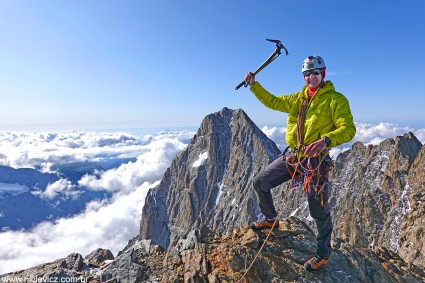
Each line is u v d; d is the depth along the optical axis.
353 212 46.59
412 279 3.62
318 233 2.77
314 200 2.54
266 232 3.36
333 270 3.21
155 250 3.66
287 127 2.80
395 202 43.59
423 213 26.80
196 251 3.22
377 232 42.12
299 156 2.56
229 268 2.96
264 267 2.97
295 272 2.96
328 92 2.49
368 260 3.68
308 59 2.53
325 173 2.48
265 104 3.00
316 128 2.47
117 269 3.25
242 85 3.02
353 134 2.29
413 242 25.41
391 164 47.62
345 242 3.91
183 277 3.08
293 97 2.84
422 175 42.47
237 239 3.37
